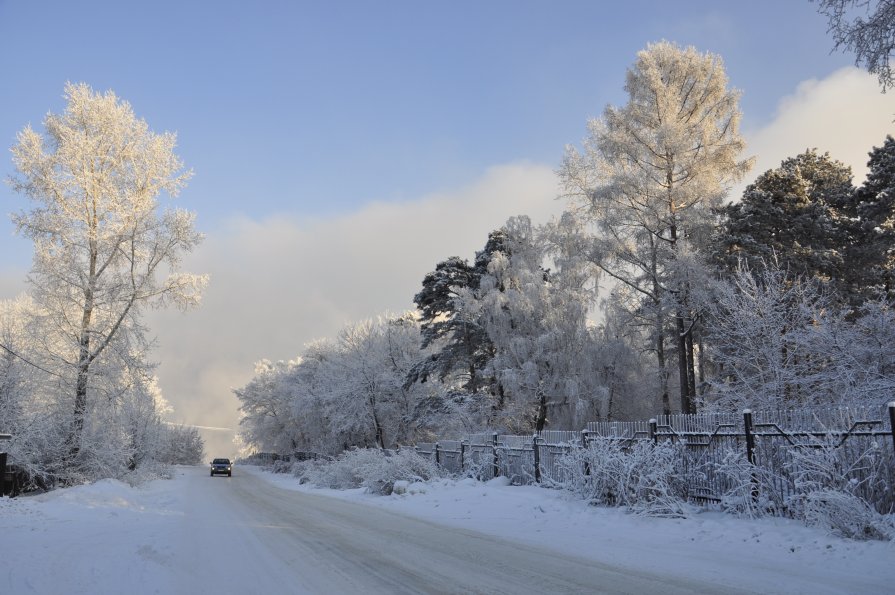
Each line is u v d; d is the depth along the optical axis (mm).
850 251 28344
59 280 24062
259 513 15477
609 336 26641
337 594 6113
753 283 19375
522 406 26562
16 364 20703
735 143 24219
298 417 50406
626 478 12141
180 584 6625
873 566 6820
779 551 7934
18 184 24125
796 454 9453
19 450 19938
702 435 11906
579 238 26266
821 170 32969
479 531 11031
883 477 8891
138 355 25172
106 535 10492
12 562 7418
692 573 6859
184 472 58875
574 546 8969
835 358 17125
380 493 21375
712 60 25469
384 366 39031
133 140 26250
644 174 24578
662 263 24312
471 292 29453
